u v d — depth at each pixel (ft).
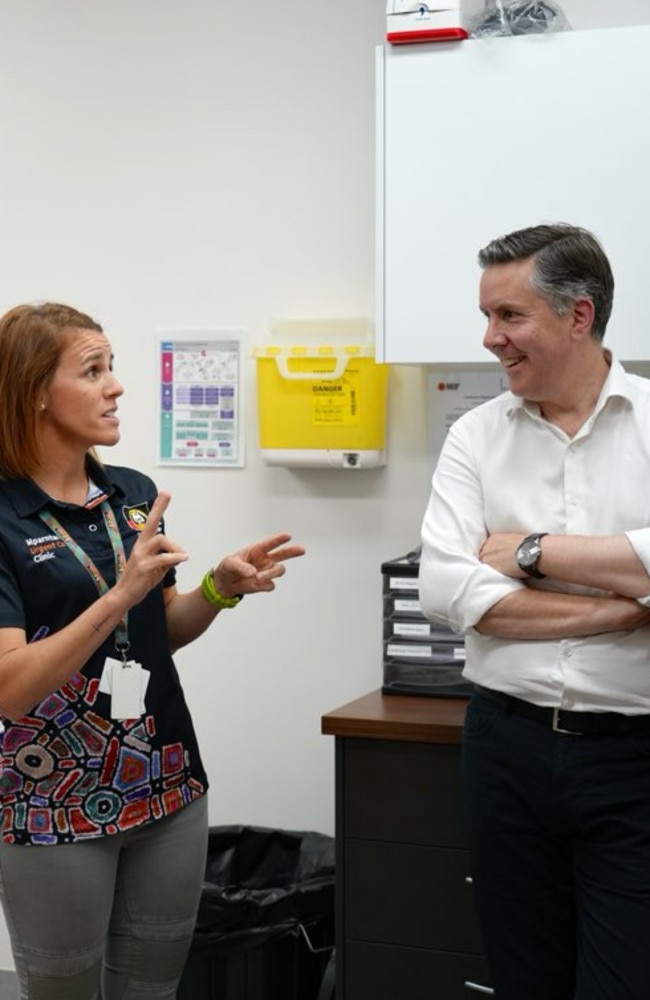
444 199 8.00
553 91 7.77
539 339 5.86
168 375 10.05
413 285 8.09
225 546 10.01
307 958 8.51
